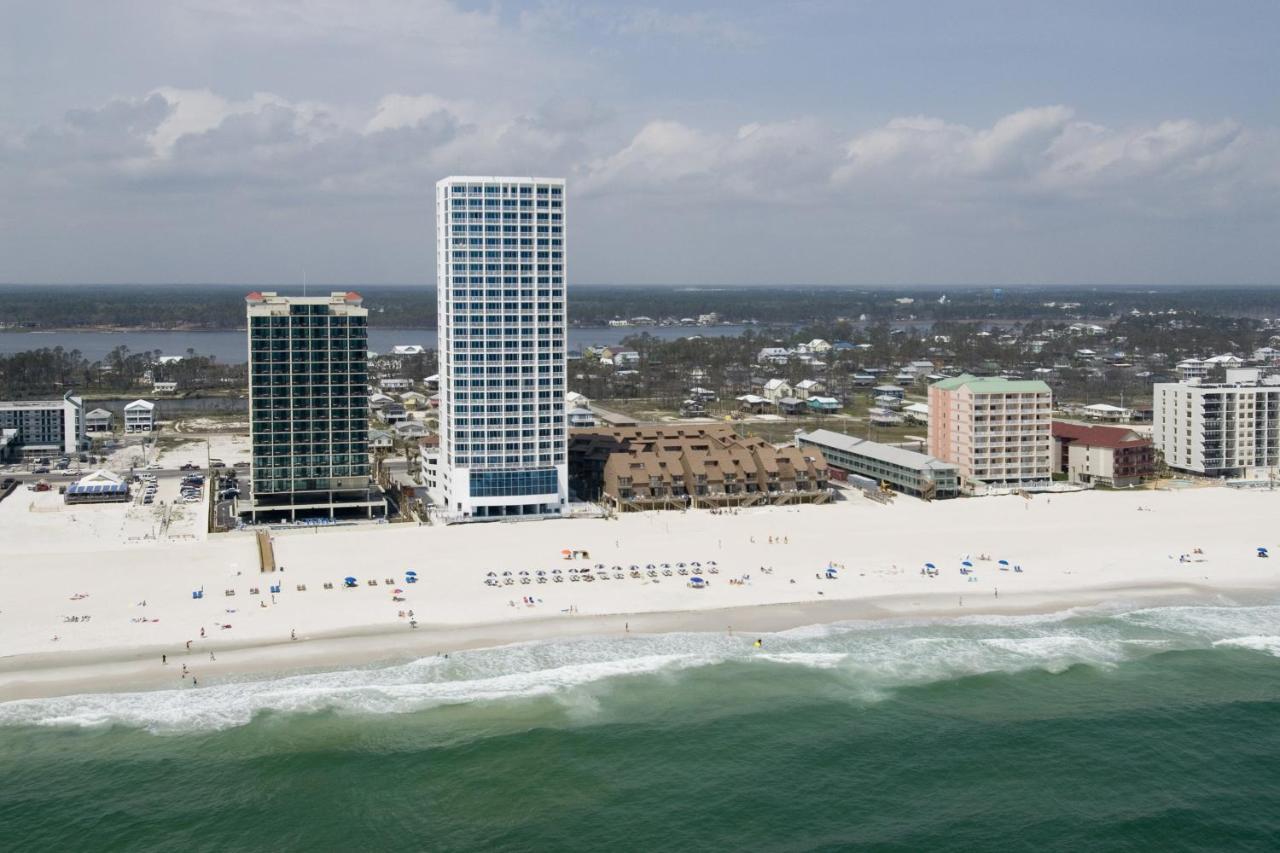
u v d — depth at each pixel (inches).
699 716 7278.5
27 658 7844.5
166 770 6525.6
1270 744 7037.4
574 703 7416.3
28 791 6299.2
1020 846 5954.7
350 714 7185.0
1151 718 7357.3
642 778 6545.3
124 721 7042.3
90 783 6387.8
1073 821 6181.1
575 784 6466.5
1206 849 5949.8
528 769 6604.3
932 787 6505.9
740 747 6904.5
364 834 5974.4
